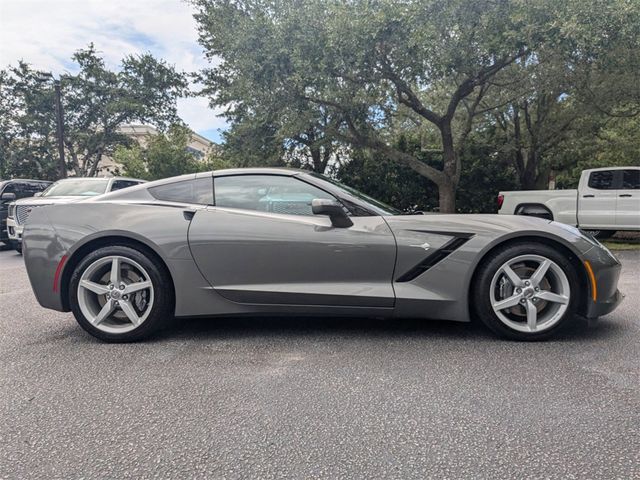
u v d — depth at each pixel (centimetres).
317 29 945
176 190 331
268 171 330
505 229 299
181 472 166
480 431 190
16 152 2336
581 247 296
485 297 301
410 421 199
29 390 238
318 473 164
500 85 1212
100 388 240
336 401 220
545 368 255
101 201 329
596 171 897
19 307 433
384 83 1013
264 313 316
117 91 2344
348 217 309
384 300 303
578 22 820
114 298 315
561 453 173
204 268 313
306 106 1056
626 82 1138
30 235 322
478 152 1518
